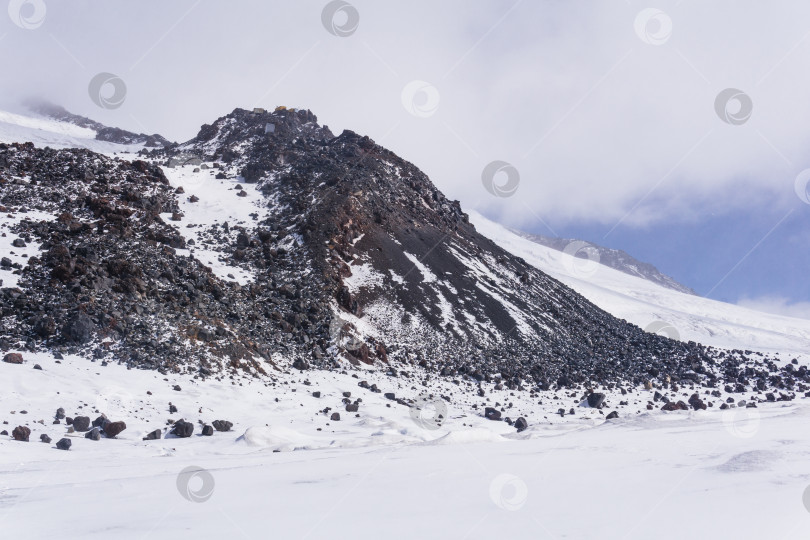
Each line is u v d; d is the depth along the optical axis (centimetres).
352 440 2198
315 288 4369
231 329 3531
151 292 3484
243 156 7131
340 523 934
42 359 2664
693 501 1018
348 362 3778
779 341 10331
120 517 1014
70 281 3291
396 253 5384
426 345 4359
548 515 948
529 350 4825
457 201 7862
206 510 1053
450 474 1366
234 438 2277
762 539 798
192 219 5094
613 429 2444
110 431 2166
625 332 6444
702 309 15125
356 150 7156
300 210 5397
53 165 5203
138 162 5666
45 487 1330
